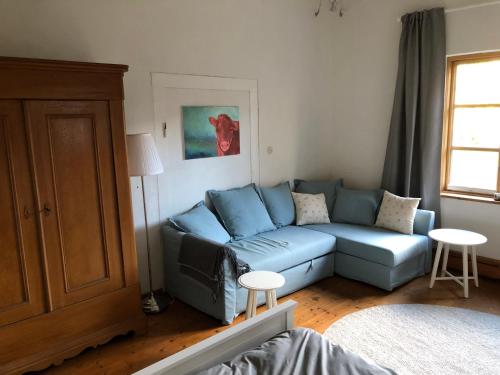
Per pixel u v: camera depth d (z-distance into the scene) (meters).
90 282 2.57
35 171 2.28
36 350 2.38
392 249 3.36
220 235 3.42
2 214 2.20
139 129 3.21
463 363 2.44
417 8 3.91
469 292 3.41
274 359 1.63
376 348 2.61
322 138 4.75
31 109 2.23
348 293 3.45
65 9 2.75
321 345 1.75
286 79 4.24
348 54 4.53
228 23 3.66
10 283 2.27
